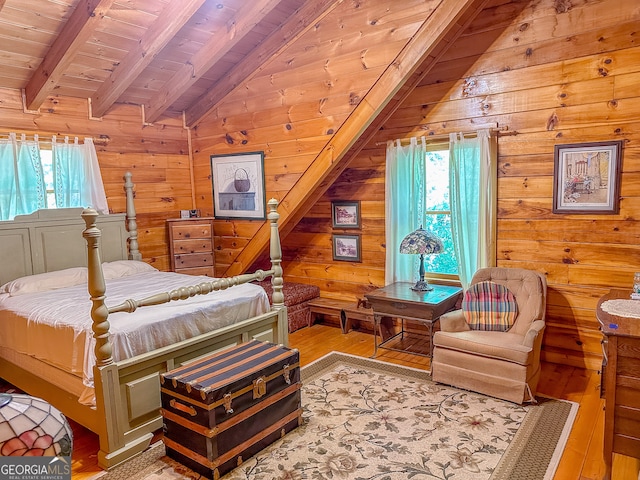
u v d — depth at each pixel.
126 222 4.53
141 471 2.40
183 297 2.81
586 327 3.50
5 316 3.12
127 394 2.49
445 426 2.74
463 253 3.90
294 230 5.16
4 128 3.74
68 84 4.01
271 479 2.29
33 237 3.78
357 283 4.76
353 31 3.64
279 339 3.50
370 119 3.67
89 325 2.55
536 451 2.46
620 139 3.25
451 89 3.90
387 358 3.89
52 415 0.84
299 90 4.04
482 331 3.37
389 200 4.27
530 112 3.57
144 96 4.58
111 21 3.53
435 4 3.23
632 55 3.15
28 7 3.16
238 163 4.63
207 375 2.44
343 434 2.68
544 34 3.45
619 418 2.11
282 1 3.79
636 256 3.27
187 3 3.44
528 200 3.65
